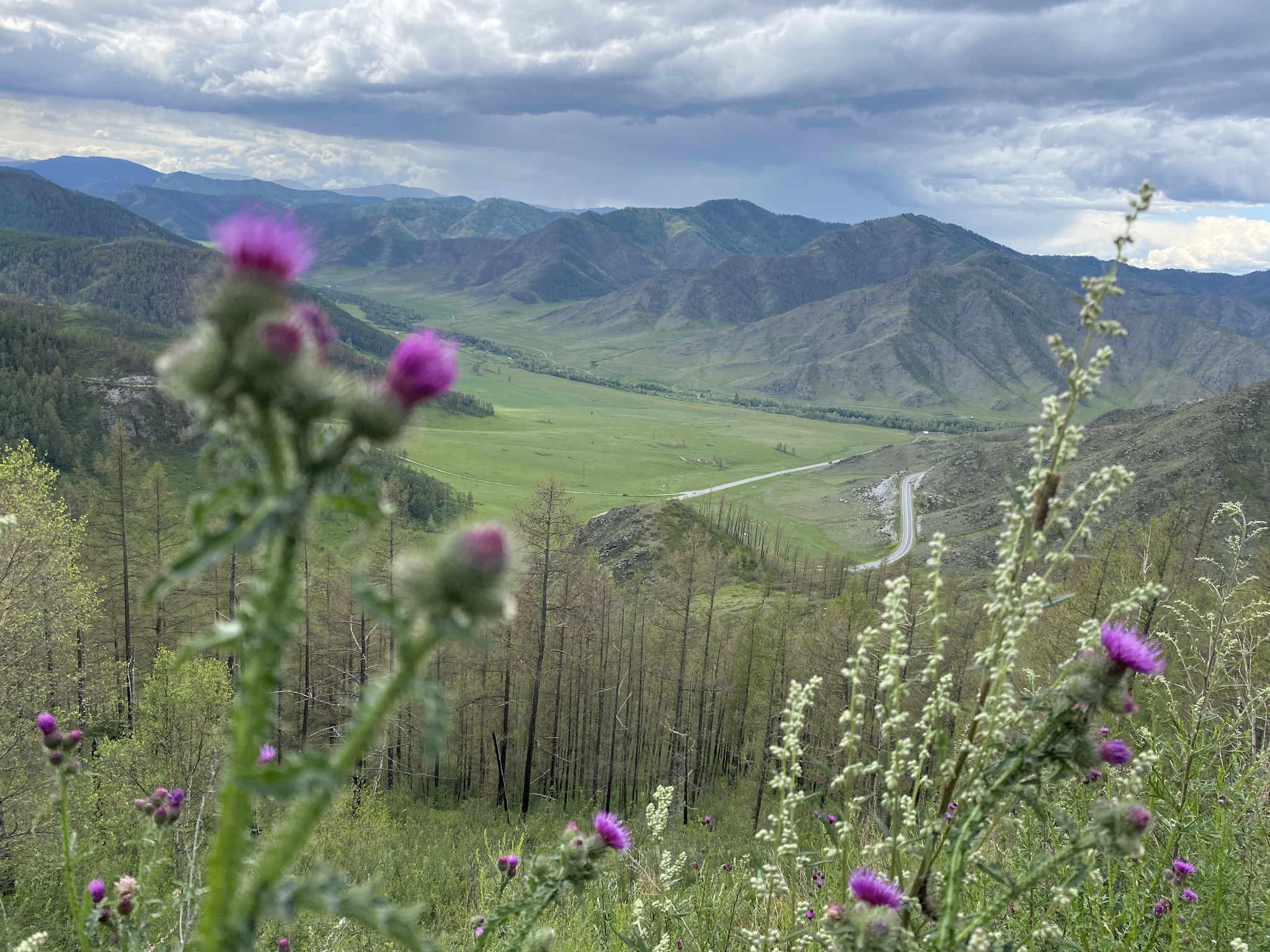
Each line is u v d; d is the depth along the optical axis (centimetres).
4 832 1569
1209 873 444
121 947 293
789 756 348
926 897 299
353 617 4222
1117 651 275
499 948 346
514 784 4941
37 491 2717
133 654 4662
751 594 9194
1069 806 448
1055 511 288
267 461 139
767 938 341
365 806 2961
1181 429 16600
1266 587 2184
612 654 5481
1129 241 282
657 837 532
